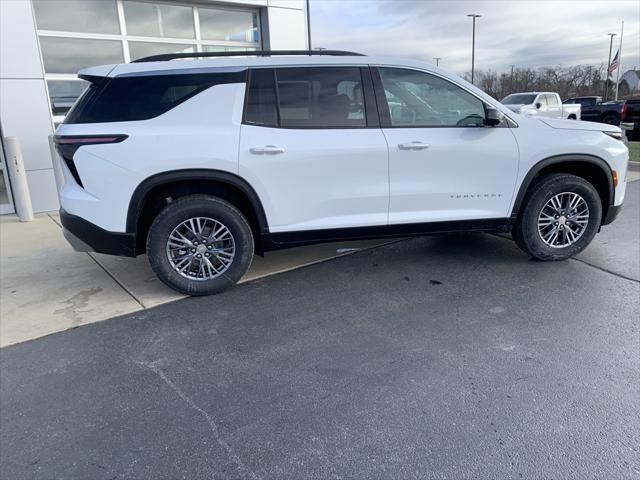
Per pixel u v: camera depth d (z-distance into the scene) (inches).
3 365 123.4
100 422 100.2
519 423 95.3
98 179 145.6
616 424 94.0
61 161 153.6
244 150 149.8
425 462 86.3
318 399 105.3
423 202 166.2
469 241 212.1
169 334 137.1
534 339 127.0
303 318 144.3
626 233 218.1
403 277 173.6
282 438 93.7
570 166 179.3
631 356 117.6
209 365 120.3
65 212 152.5
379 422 97.2
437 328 135.0
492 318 139.9
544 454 87.0
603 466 83.8
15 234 247.0
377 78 161.6
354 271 181.3
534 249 178.4
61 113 298.8
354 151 156.9
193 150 146.9
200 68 151.8
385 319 141.8
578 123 178.2
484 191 169.3
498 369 114.0
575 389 105.3
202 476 85.1
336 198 159.8
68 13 289.9
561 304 147.2
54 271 191.0
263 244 161.5
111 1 302.2
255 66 154.9
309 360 121.0
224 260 161.5
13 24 269.1
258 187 153.3
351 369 116.3
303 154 153.9
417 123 164.4
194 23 335.3
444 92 165.8
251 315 147.6
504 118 167.9
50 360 125.2
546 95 792.3
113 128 144.9
